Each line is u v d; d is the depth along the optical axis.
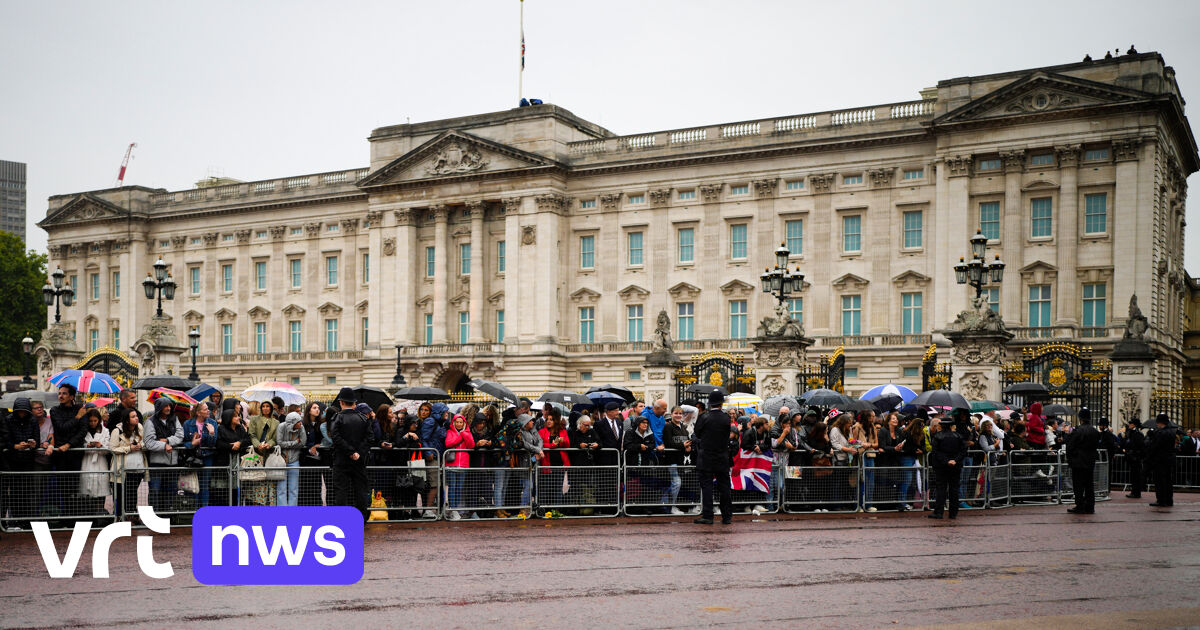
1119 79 69.56
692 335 84.81
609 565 19.17
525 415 27.05
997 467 30.58
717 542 22.23
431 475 25.88
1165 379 72.06
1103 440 35.22
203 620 14.72
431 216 94.62
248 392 35.34
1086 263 71.00
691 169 85.12
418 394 39.31
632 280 86.88
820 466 28.42
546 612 15.18
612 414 27.78
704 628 14.21
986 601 16.02
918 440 29.30
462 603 15.80
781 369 45.50
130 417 24.08
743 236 83.62
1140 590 16.94
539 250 88.00
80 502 23.42
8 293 128.12
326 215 100.88
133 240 109.06
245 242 105.00
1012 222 72.69
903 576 18.12
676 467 27.36
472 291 90.94
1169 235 76.94
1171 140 75.88
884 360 77.38
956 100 74.81
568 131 90.75
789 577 17.98
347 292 99.44
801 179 81.50
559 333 88.81
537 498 26.52
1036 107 71.81
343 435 23.58
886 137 77.75
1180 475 38.47
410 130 95.25
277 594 16.53
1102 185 70.75
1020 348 71.69
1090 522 26.66
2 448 22.80
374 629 14.17
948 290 74.44
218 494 24.55
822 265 80.44
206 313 106.62
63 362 61.59
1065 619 14.73
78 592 16.69
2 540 21.95
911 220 78.00
